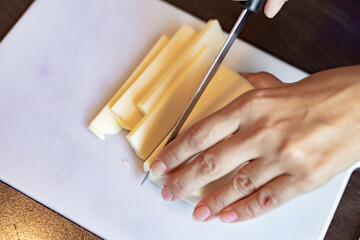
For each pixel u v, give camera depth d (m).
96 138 0.50
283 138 0.41
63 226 0.47
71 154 0.49
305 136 0.41
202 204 0.44
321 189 0.50
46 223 0.47
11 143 0.49
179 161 0.44
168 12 0.56
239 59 0.54
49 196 0.48
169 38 0.55
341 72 0.43
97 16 0.55
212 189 0.47
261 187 0.43
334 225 0.49
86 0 0.55
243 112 0.42
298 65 0.54
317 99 0.42
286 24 0.56
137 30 0.55
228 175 0.48
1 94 0.51
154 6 0.56
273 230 0.49
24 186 0.48
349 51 0.55
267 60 0.54
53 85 0.52
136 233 0.48
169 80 0.50
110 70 0.53
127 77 0.53
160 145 0.47
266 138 0.41
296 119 0.42
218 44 0.53
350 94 0.42
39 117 0.50
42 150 0.49
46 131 0.50
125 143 0.50
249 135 0.42
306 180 0.41
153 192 0.49
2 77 0.52
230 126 0.42
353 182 0.50
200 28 0.55
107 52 0.54
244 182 0.43
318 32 0.55
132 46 0.54
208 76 0.46
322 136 0.41
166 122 0.49
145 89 0.50
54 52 0.53
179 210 0.48
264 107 0.42
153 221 0.48
